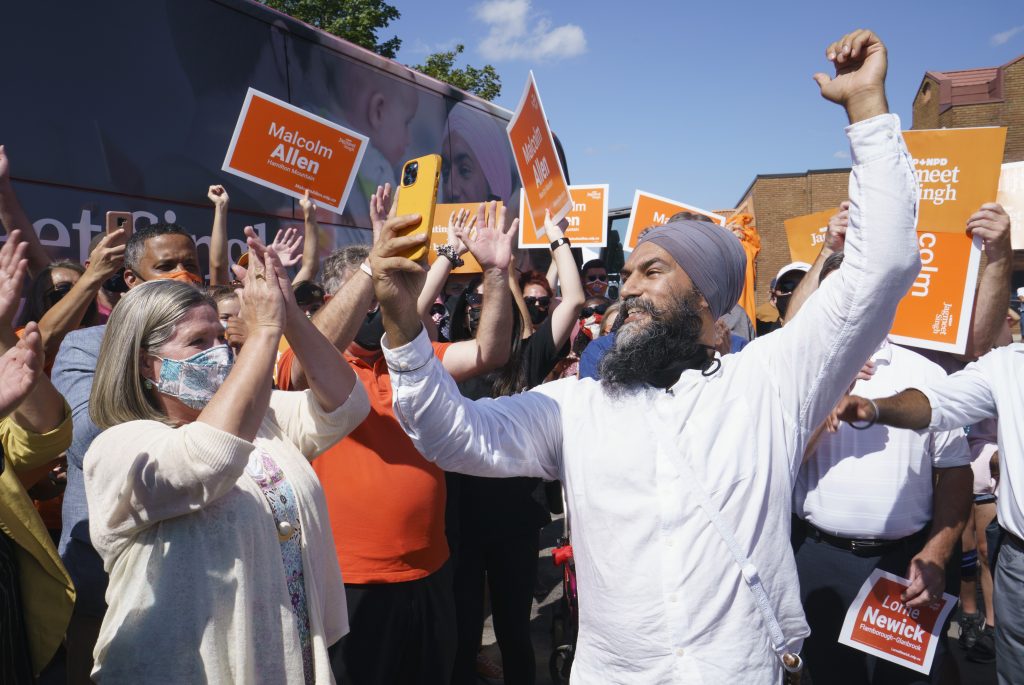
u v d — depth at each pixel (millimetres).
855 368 1655
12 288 2150
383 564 2617
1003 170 4156
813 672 2789
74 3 4387
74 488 2803
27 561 2357
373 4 20875
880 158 1586
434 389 1657
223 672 1859
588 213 7082
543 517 3537
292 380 2840
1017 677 2596
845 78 1661
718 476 1616
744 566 1584
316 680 2020
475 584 3408
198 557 1875
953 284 3254
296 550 2080
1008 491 2547
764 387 1688
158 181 4781
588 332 5570
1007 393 2500
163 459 1813
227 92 5285
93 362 2861
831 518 2672
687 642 1587
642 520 1626
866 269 1576
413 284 1658
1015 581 2562
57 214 4230
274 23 5695
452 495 3242
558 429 1830
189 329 2018
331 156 4254
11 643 2273
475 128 8562
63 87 4305
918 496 2641
